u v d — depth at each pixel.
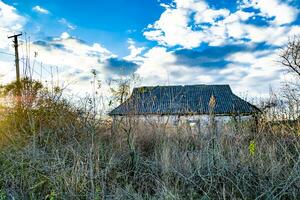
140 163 4.60
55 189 3.61
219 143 4.71
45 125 5.25
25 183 3.81
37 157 4.14
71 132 5.10
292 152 4.70
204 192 3.63
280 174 4.01
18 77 6.00
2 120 5.35
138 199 3.60
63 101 5.68
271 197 3.57
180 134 5.46
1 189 3.68
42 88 5.85
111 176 4.25
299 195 3.62
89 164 4.11
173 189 3.75
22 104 5.57
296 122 5.13
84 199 3.67
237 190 3.77
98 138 5.04
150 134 5.55
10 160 4.29
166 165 4.13
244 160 4.25
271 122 5.31
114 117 5.71
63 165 3.98
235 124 5.33
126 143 5.12
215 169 4.09
